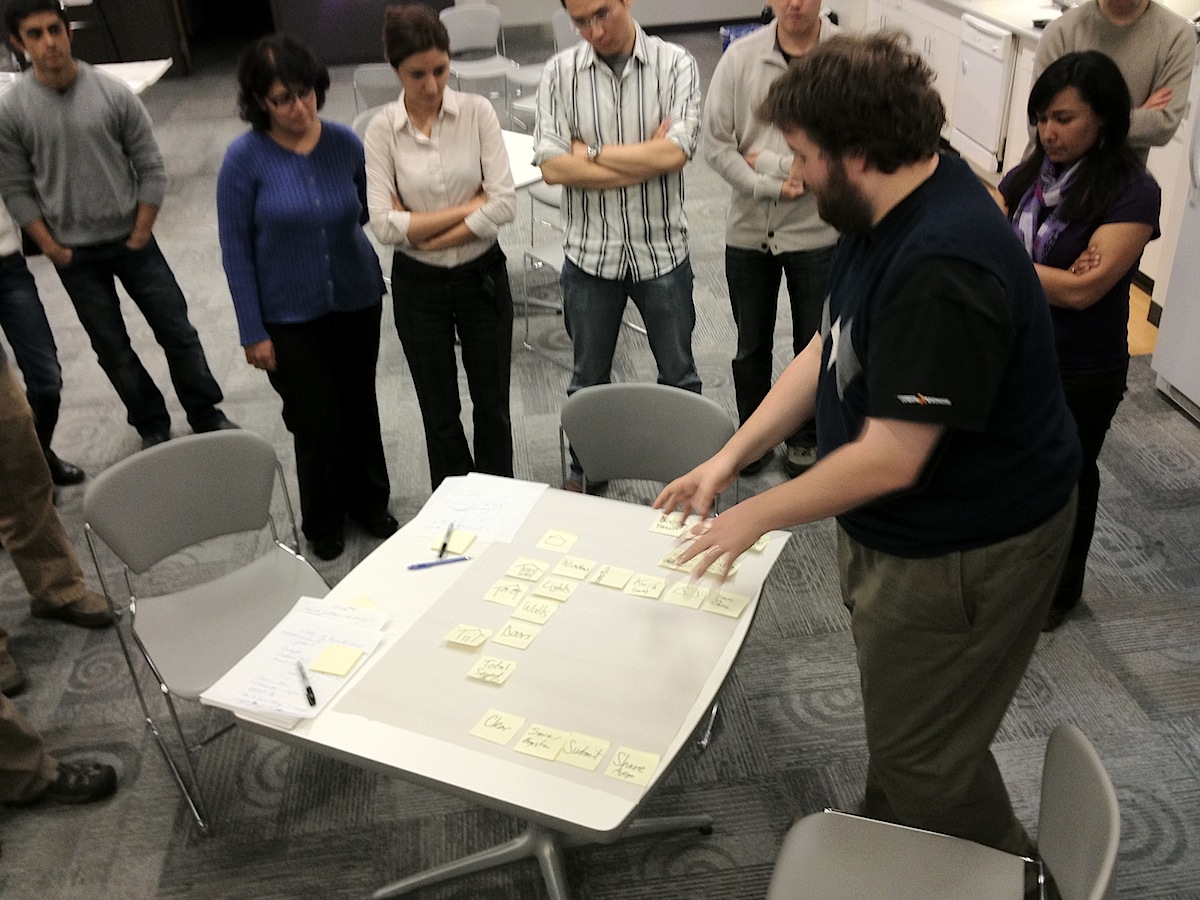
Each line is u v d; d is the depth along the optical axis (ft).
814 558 10.39
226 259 9.18
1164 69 10.93
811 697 8.76
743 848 7.52
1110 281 7.48
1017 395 4.98
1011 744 8.16
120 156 11.32
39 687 9.37
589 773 5.21
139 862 7.69
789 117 4.79
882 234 4.87
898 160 4.66
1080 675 8.79
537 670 5.87
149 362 14.87
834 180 4.82
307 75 8.59
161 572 10.86
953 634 5.53
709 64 27.55
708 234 17.79
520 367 14.08
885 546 5.50
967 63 18.69
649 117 9.52
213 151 22.86
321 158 9.19
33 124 10.73
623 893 7.23
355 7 28.43
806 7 9.15
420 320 9.70
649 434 8.59
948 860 5.39
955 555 5.31
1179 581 9.78
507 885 7.36
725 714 8.64
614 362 13.96
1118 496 11.00
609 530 7.07
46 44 10.41
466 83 22.38
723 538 5.16
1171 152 13.69
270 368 9.62
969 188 4.78
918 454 4.74
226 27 33.27
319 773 8.38
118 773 8.44
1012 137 17.84
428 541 7.06
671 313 10.30
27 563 9.75
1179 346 12.10
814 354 6.31
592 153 9.46
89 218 11.28
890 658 5.77
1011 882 5.25
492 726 5.51
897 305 4.65
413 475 11.99
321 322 9.65
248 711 5.69
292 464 12.43
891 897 5.23
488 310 9.78
